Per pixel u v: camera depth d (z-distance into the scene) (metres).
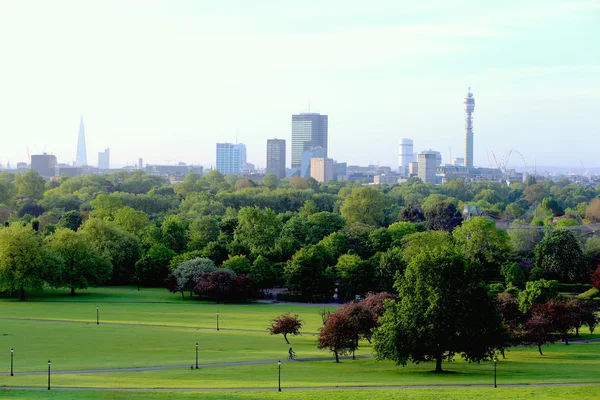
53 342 126.00
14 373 98.94
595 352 124.50
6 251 190.38
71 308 174.38
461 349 104.12
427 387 88.88
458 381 93.75
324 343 114.31
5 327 142.62
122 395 82.12
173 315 164.62
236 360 112.31
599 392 83.69
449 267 106.31
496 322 107.00
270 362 111.31
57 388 87.25
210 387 88.69
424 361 107.69
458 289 105.81
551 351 126.44
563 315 134.12
